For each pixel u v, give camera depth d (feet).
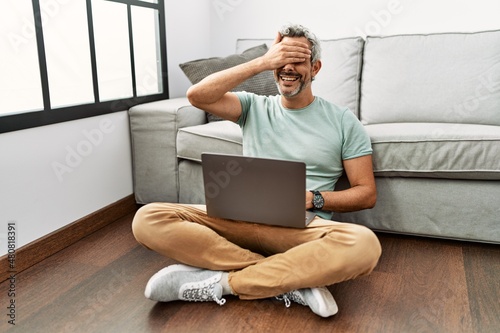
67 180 5.97
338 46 7.58
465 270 5.16
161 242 4.43
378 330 4.00
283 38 4.78
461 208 5.67
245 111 5.28
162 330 4.04
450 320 4.14
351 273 4.00
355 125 5.08
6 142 4.99
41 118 5.41
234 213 4.40
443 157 5.47
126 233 6.46
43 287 4.87
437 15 7.88
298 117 5.04
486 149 5.30
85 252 5.80
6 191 5.04
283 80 4.75
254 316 4.25
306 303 4.28
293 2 8.76
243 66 4.84
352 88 7.43
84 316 4.29
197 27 9.21
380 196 6.00
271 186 4.06
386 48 7.25
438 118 6.77
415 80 6.93
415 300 4.51
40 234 5.57
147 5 7.59
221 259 4.49
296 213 4.14
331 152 4.99
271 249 4.60
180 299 4.47
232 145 6.25
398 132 5.77
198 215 4.71
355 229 4.06
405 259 5.48
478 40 6.77
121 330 4.06
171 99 7.89
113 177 6.93
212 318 4.22
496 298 4.53
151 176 7.14
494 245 5.87
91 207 6.48
